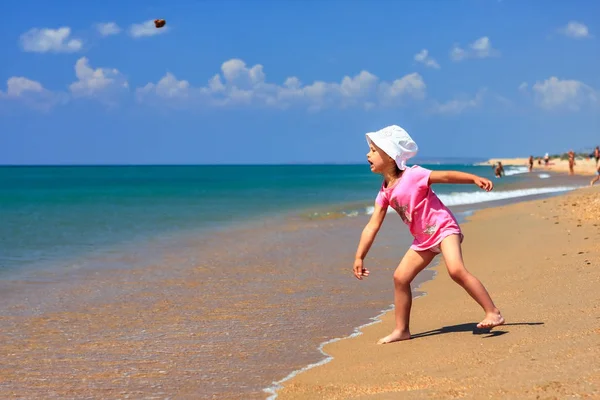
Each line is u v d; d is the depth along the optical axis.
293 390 3.87
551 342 3.96
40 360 4.77
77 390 4.09
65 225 15.62
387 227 14.38
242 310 6.47
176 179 71.62
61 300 7.03
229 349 5.00
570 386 3.02
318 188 41.00
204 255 10.56
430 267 8.94
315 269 9.08
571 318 4.64
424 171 4.63
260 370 4.41
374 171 4.83
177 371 4.44
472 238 11.45
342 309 6.46
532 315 4.99
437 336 4.81
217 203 24.56
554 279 6.62
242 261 9.88
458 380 3.46
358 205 22.70
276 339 5.28
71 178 78.88
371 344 4.90
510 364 3.58
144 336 5.46
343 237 12.94
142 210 20.73
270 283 8.02
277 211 20.05
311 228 14.73
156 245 11.86
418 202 4.65
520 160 160.38
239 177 82.12
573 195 20.61
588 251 8.27
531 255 8.68
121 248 11.45
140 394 3.99
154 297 7.18
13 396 3.99
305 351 4.88
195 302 6.88
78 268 9.26
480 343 4.31
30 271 9.02
